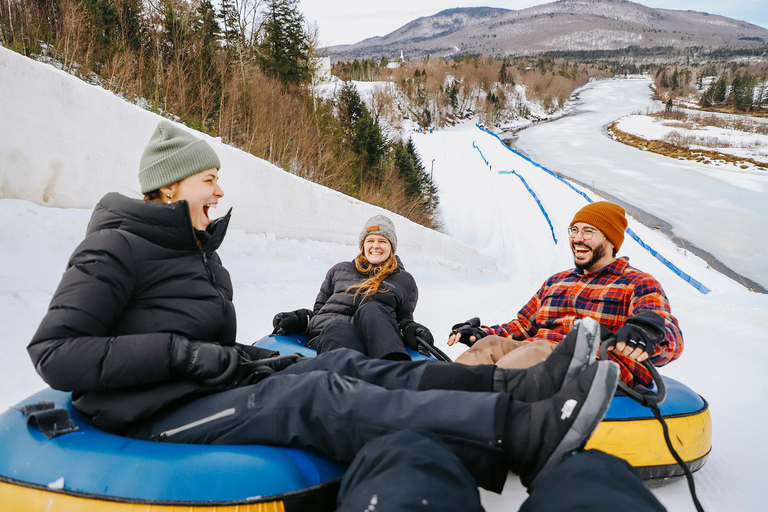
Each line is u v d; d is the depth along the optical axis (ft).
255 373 5.87
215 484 4.55
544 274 73.77
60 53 30.19
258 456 4.84
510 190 130.62
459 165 167.32
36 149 16.88
